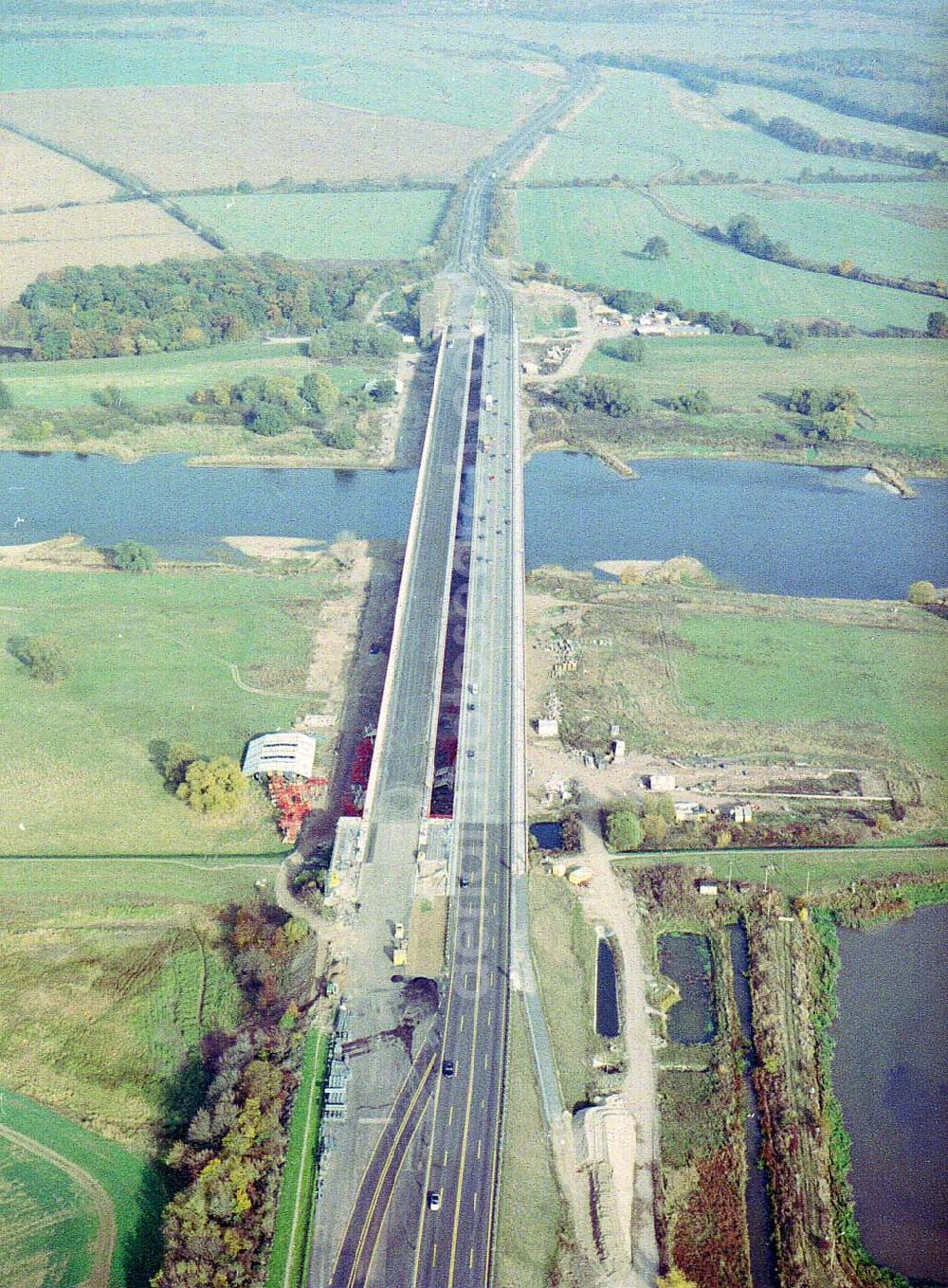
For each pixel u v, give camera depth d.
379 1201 194.25
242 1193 191.75
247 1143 198.88
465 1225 191.12
